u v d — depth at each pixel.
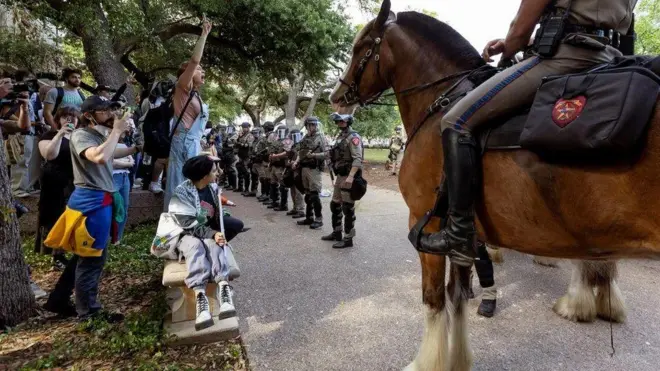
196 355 2.77
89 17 7.64
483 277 3.31
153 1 10.31
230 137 12.30
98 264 3.21
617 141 1.31
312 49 12.65
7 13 8.39
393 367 2.63
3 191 3.12
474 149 1.80
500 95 1.74
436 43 2.42
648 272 4.22
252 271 4.60
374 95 2.84
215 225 3.15
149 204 6.60
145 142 4.02
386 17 2.62
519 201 1.70
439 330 2.35
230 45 13.25
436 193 2.13
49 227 4.13
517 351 2.79
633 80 1.35
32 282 4.00
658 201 1.33
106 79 9.46
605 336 2.94
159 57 12.84
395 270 4.55
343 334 3.08
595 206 1.46
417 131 2.29
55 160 4.02
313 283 4.18
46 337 3.00
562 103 1.48
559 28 1.66
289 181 7.59
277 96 19.91
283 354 2.81
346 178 5.53
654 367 2.55
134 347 2.80
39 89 6.16
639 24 12.43
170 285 2.85
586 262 3.09
